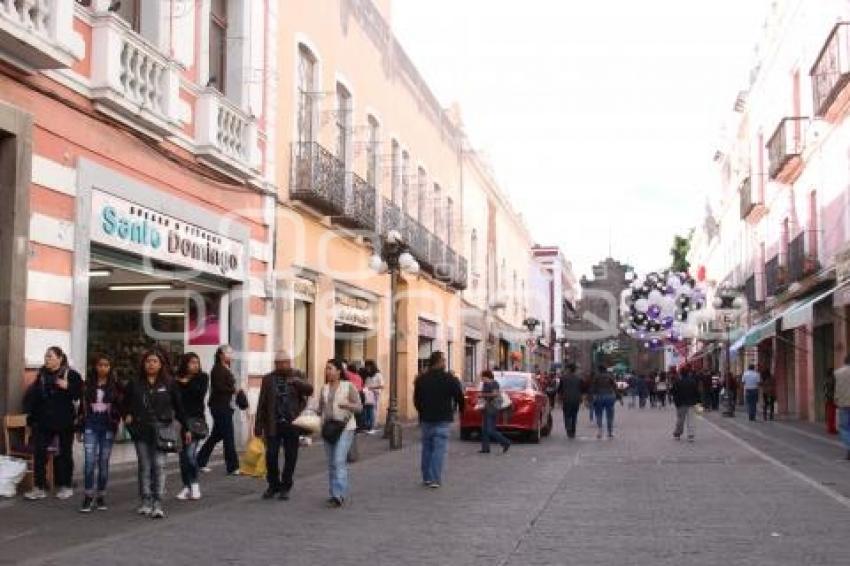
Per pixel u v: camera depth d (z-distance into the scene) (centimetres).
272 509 1069
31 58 1110
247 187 1800
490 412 1861
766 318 3572
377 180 2700
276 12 1939
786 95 3119
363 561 784
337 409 1120
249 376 1797
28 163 1120
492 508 1089
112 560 773
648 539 892
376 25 2684
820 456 1772
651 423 3017
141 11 1475
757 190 3672
